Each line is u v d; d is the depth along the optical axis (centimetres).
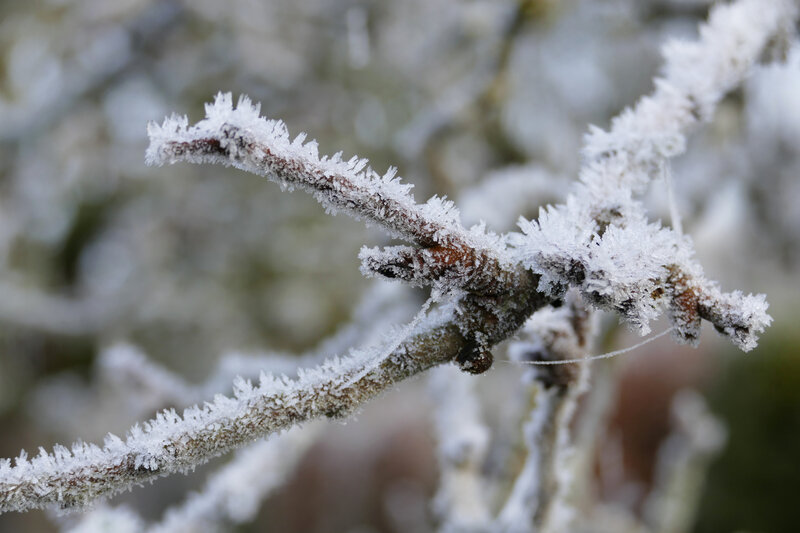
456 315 41
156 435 39
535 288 40
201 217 154
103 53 122
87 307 157
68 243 160
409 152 101
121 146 146
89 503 39
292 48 121
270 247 153
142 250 159
